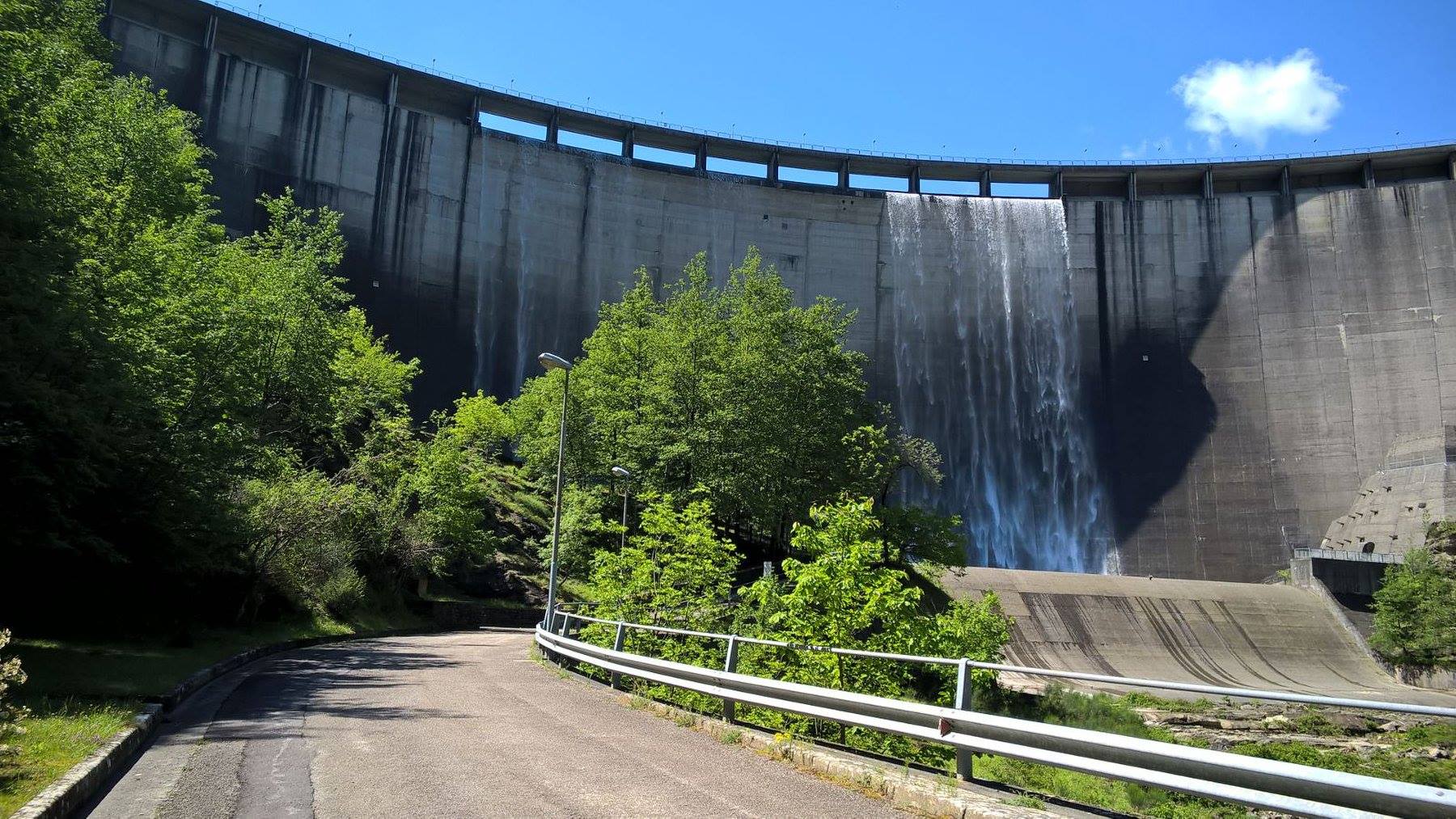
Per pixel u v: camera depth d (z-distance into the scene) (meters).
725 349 58.44
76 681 14.70
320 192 95.19
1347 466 108.56
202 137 89.31
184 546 26.39
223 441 27.06
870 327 116.44
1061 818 6.81
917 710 8.57
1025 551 111.75
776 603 18.41
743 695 11.61
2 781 7.36
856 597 15.98
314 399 36.53
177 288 28.25
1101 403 115.81
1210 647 75.50
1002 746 7.58
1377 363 110.88
